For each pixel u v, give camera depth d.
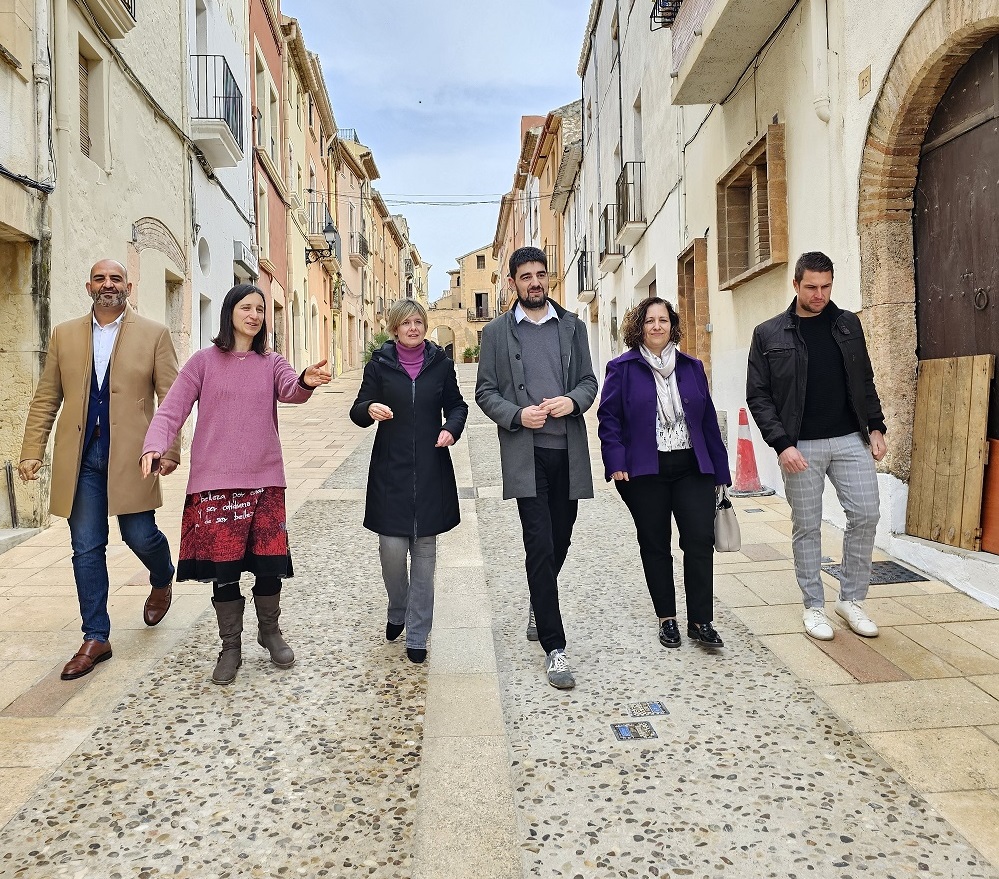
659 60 10.98
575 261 22.14
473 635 3.77
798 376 3.54
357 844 2.18
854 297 5.20
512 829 2.20
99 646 3.45
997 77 4.08
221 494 3.19
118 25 7.51
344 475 8.63
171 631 3.88
